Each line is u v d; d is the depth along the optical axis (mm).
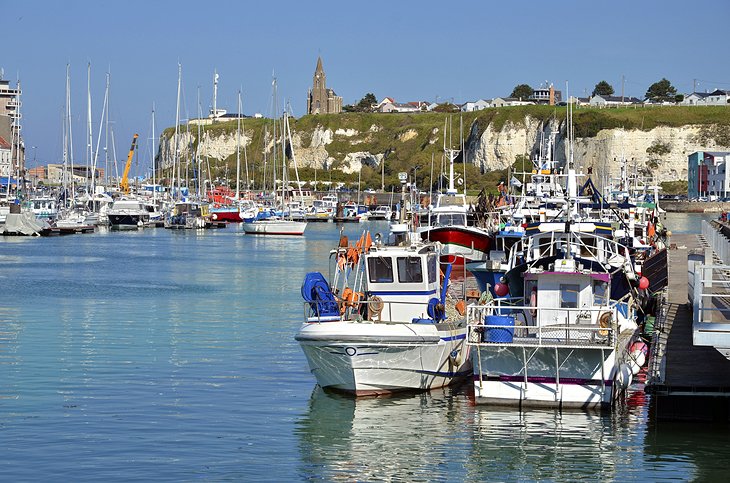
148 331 37094
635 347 27344
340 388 25328
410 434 22078
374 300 26047
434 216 60719
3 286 53625
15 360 30703
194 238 102875
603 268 26484
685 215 152750
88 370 29172
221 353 32156
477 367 23984
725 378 23031
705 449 21000
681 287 38000
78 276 59906
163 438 21703
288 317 41406
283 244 93875
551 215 43969
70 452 20562
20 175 169125
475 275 40312
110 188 140500
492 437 21812
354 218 151875
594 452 20812
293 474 19453
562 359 23391
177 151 142000
